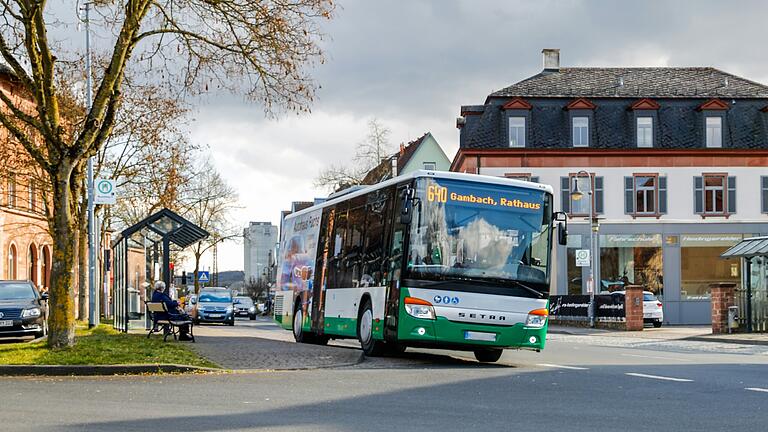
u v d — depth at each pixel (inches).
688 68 2358.5
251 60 879.7
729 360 818.2
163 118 1552.7
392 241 748.6
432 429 366.3
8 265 2091.5
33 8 751.7
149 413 413.4
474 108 2214.6
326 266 954.7
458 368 680.4
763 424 377.7
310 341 1045.8
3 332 1040.2
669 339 1359.5
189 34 863.7
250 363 695.1
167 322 962.1
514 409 428.1
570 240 2149.4
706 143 2181.3
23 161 1505.9
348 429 366.3
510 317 716.0
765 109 2202.3
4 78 1628.9
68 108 1503.4
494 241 725.3
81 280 1560.0
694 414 409.1
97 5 849.5
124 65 788.0
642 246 2156.7
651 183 2171.5
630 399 467.8
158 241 1226.0
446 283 709.9
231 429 366.0
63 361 646.5
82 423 383.2
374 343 788.6
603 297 1787.6
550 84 2265.0
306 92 900.6
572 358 834.8
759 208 2166.6
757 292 1425.9
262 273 6013.8
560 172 2165.4
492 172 2160.4
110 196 1188.5
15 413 414.9
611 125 2190.0
